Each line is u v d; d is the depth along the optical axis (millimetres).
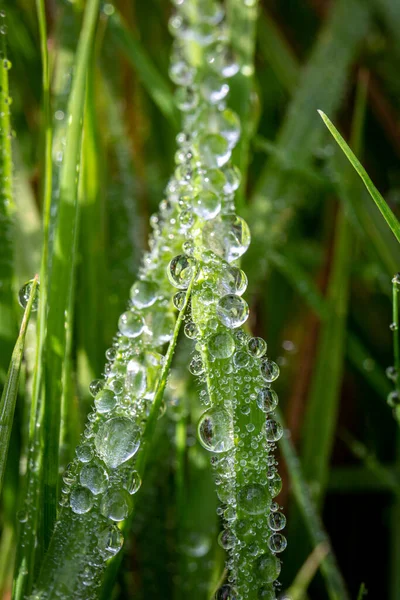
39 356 137
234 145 160
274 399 133
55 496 134
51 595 129
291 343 182
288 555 160
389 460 181
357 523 174
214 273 137
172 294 143
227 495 133
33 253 159
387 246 173
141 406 135
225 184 149
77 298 158
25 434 147
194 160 151
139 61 169
